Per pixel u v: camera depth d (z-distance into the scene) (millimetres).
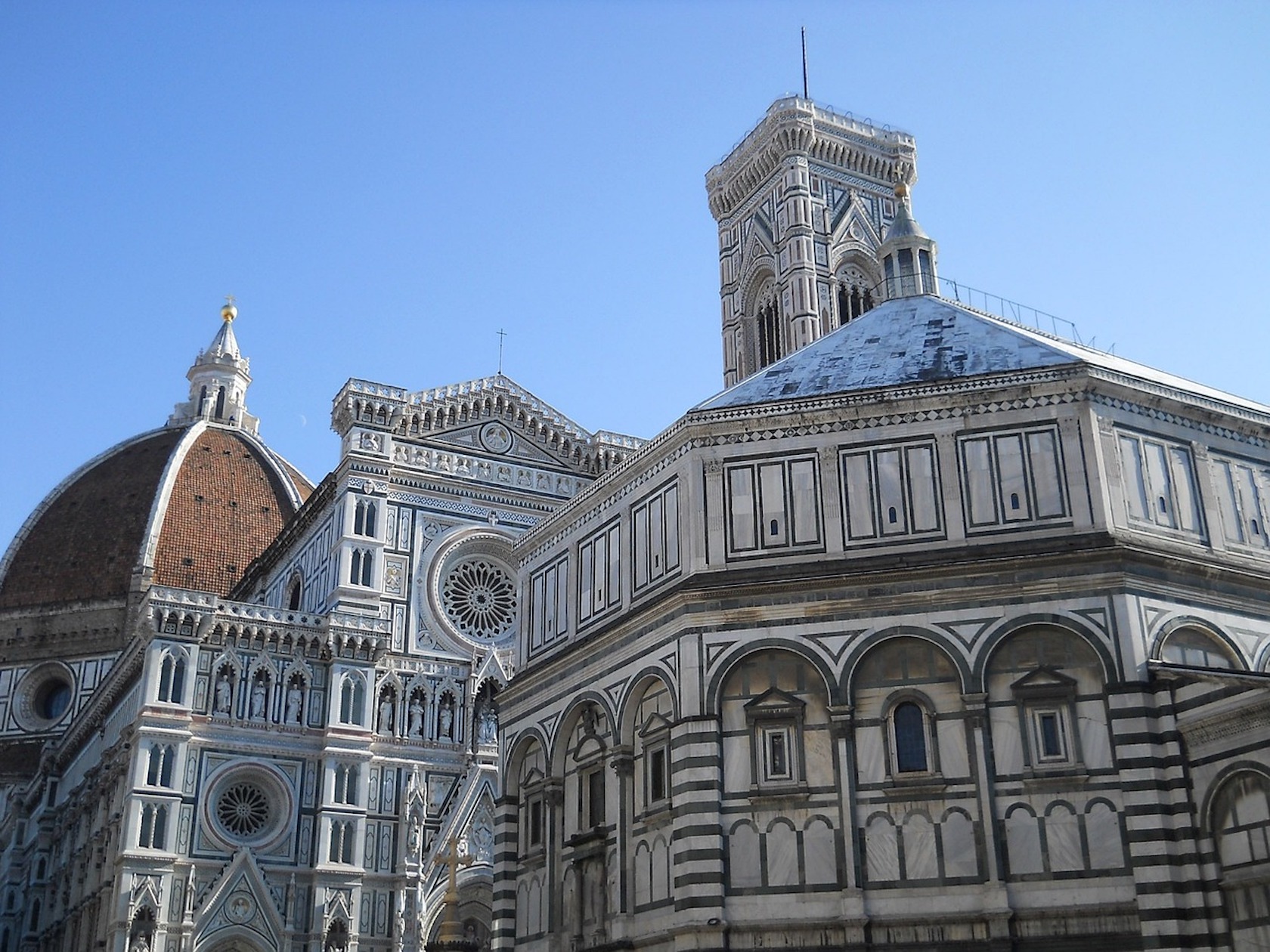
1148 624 43094
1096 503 44938
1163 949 38875
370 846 96375
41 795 134250
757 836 43562
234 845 92688
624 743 49531
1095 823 41094
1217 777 39875
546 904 53094
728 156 155250
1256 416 49719
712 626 46312
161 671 94000
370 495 106312
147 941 87312
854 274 142750
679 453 50375
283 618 99625
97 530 177750
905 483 47094
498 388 115188
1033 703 42781
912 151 150125
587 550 56812
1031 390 46812
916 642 44375
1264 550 48031
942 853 41875
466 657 105438
